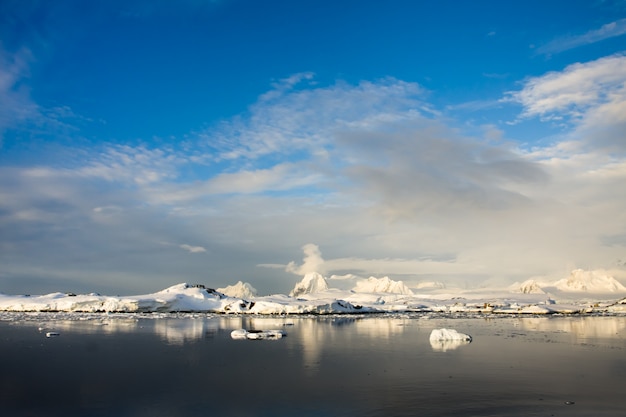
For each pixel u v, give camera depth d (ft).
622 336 176.76
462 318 345.51
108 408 68.44
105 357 117.39
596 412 64.64
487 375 91.35
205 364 106.01
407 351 128.06
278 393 76.33
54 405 70.33
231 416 63.77
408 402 69.97
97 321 264.11
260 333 170.71
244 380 87.25
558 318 347.56
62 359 114.21
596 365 103.81
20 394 77.20
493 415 63.05
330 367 101.35
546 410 65.57
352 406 67.77
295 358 114.83
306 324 251.60
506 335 181.06
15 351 129.08
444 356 118.11
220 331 196.85
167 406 69.10
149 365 104.88
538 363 106.73
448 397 72.90
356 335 177.78
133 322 258.98
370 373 93.81
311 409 66.54
